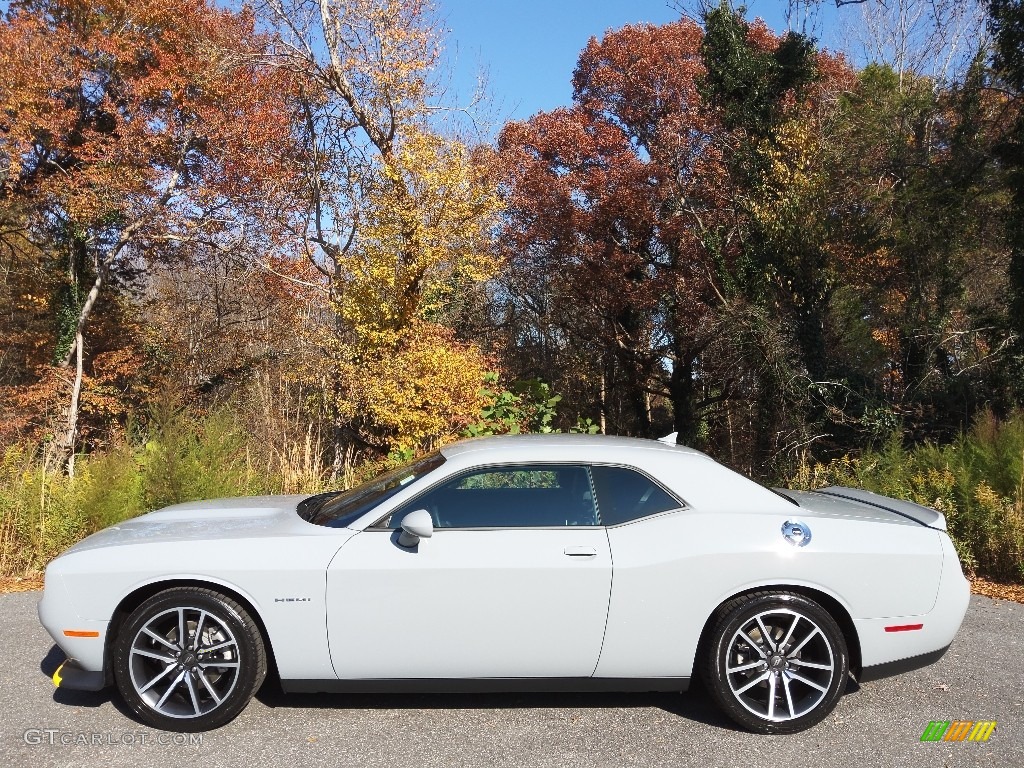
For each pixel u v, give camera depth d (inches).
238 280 823.1
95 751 140.6
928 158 665.0
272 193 709.3
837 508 170.4
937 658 157.1
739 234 759.1
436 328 600.4
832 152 691.4
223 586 148.9
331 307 645.9
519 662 149.3
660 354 1002.1
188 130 729.6
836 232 669.9
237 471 323.3
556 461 159.8
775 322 641.0
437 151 587.2
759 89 747.4
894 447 352.8
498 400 565.6
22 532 283.3
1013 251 570.3
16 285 824.3
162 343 847.1
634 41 930.1
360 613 147.5
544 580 147.9
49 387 731.4
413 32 636.7
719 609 151.8
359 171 692.7
